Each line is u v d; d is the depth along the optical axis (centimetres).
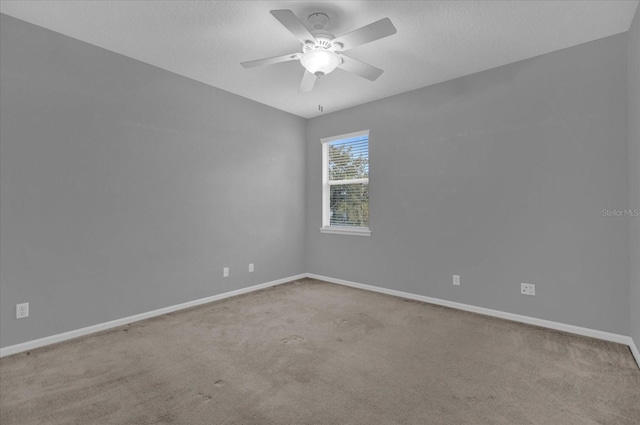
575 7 229
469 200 344
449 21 246
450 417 170
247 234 420
